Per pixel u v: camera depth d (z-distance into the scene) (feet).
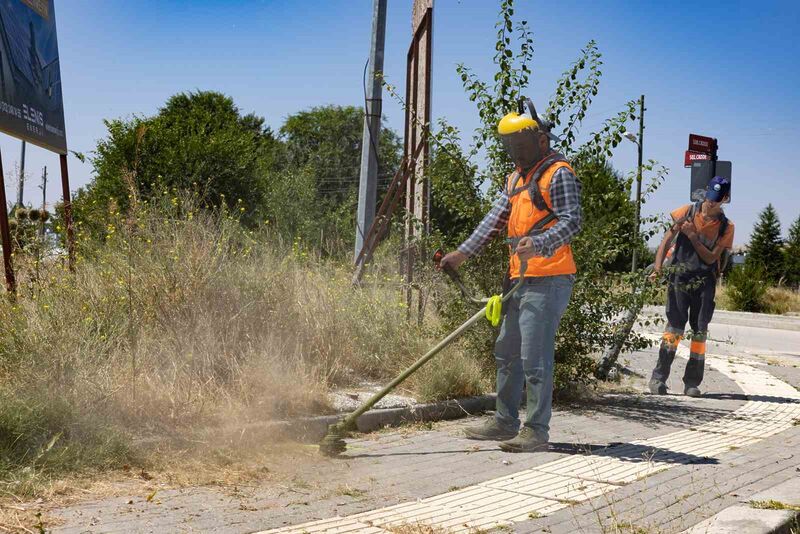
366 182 31.71
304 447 16.19
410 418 19.52
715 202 25.00
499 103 23.17
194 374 17.97
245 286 22.34
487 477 14.37
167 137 100.83
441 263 18.31
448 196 23.88
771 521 11.43
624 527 11.26
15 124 21.91
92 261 23.08
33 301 19.71
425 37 27.50
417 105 28.81
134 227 22.35
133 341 18.58
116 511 11.44
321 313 23.22
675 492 13.34
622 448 17.06
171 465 14.19
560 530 11.18
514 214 17.42
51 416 14.11
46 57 24.57
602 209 23.22
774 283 88.69
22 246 23.02
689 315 25.81
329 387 20.75
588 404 22.97
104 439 14.14
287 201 102.63
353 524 11.22
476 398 21.17
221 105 158.61
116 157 92.68
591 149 23.00
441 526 11.27
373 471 14.65
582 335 23.35
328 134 201.26
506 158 23.34
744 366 33.78
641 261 24.99
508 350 17.56
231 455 15.02
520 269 16.49
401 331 24.12
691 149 38.45
